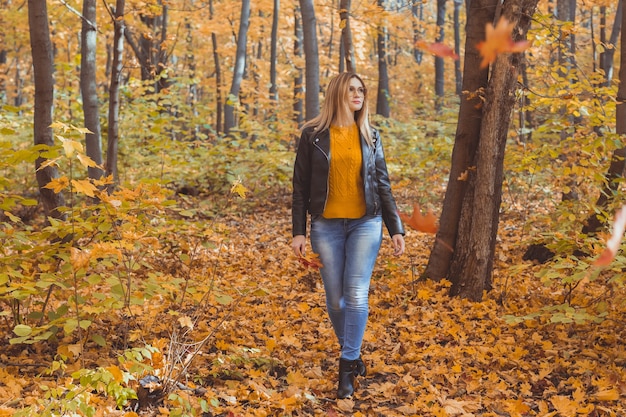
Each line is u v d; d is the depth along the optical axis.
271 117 14.50
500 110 5.38
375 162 3.59
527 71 8.33
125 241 3.38
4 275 3.44
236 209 10.62
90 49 7.19
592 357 3.95
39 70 5.26
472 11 5.61
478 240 5.46
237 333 4.43
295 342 4.21
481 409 3.26
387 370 3.80
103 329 4.26
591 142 6.22
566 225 6.02
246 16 15.65
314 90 10.57
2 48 21.89
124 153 10.56
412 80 26.34
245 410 3.15
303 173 3.62
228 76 24.12
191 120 12.16
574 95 6.03
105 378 2.65
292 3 20.48
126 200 3.80
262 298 5.62
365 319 3.47
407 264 6.86
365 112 3.59
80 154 2.99
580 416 3.05
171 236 5.36
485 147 5.40
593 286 5.57
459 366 3.76
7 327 4.27
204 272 6.29
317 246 3.55
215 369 3.59
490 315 4.93
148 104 11.35
